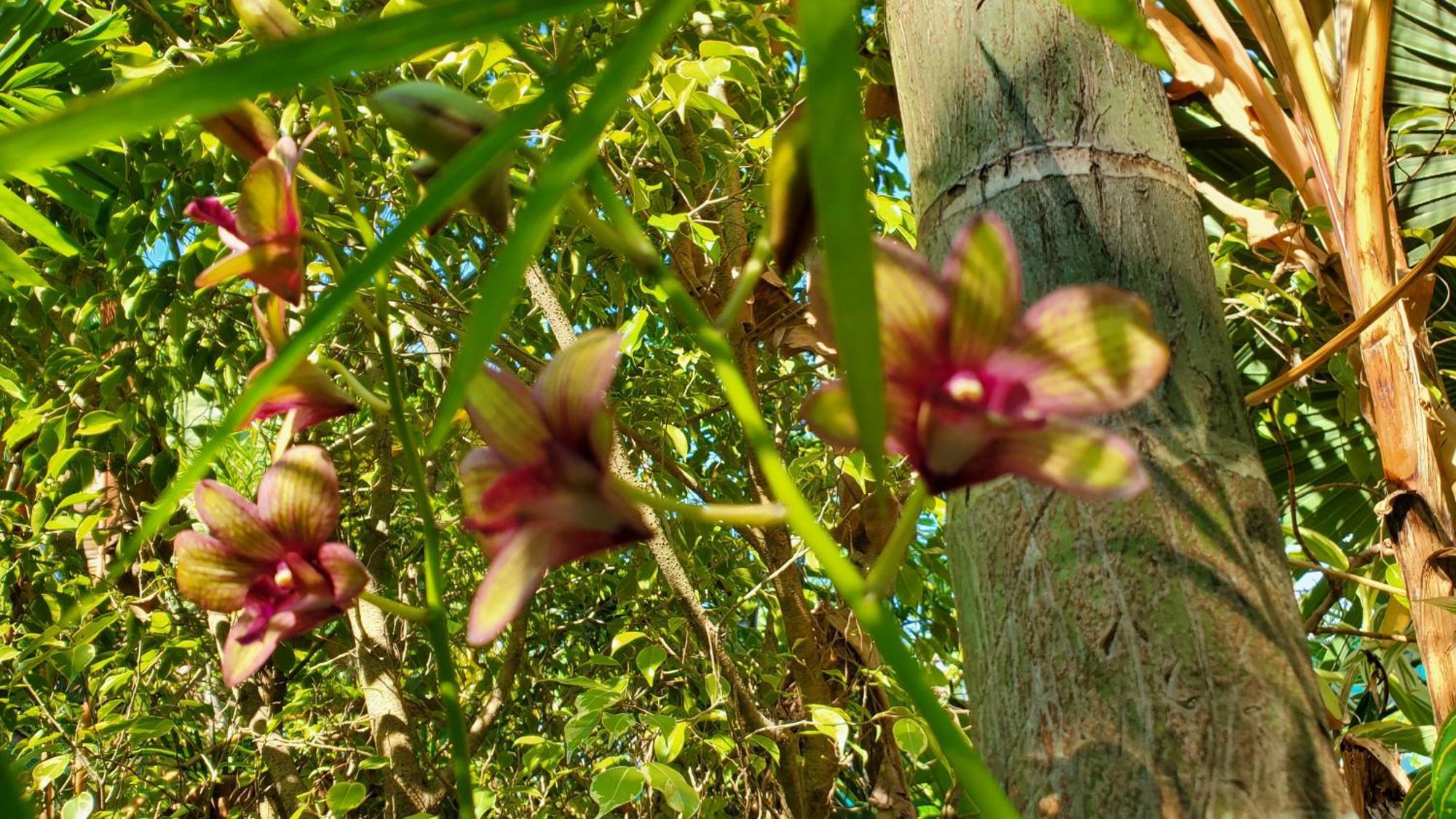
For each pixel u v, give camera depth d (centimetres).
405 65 109
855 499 123
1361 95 80
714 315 129
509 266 15
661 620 138
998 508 43
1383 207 80
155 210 119
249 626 30
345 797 102
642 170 133
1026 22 48
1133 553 39
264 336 32
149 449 138
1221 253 108
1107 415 41
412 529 161
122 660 143
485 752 158
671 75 98
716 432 155
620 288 127
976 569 44
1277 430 90
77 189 121
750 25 123
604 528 22
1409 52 144
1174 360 42
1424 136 133
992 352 22
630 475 111
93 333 142
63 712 140
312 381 32
